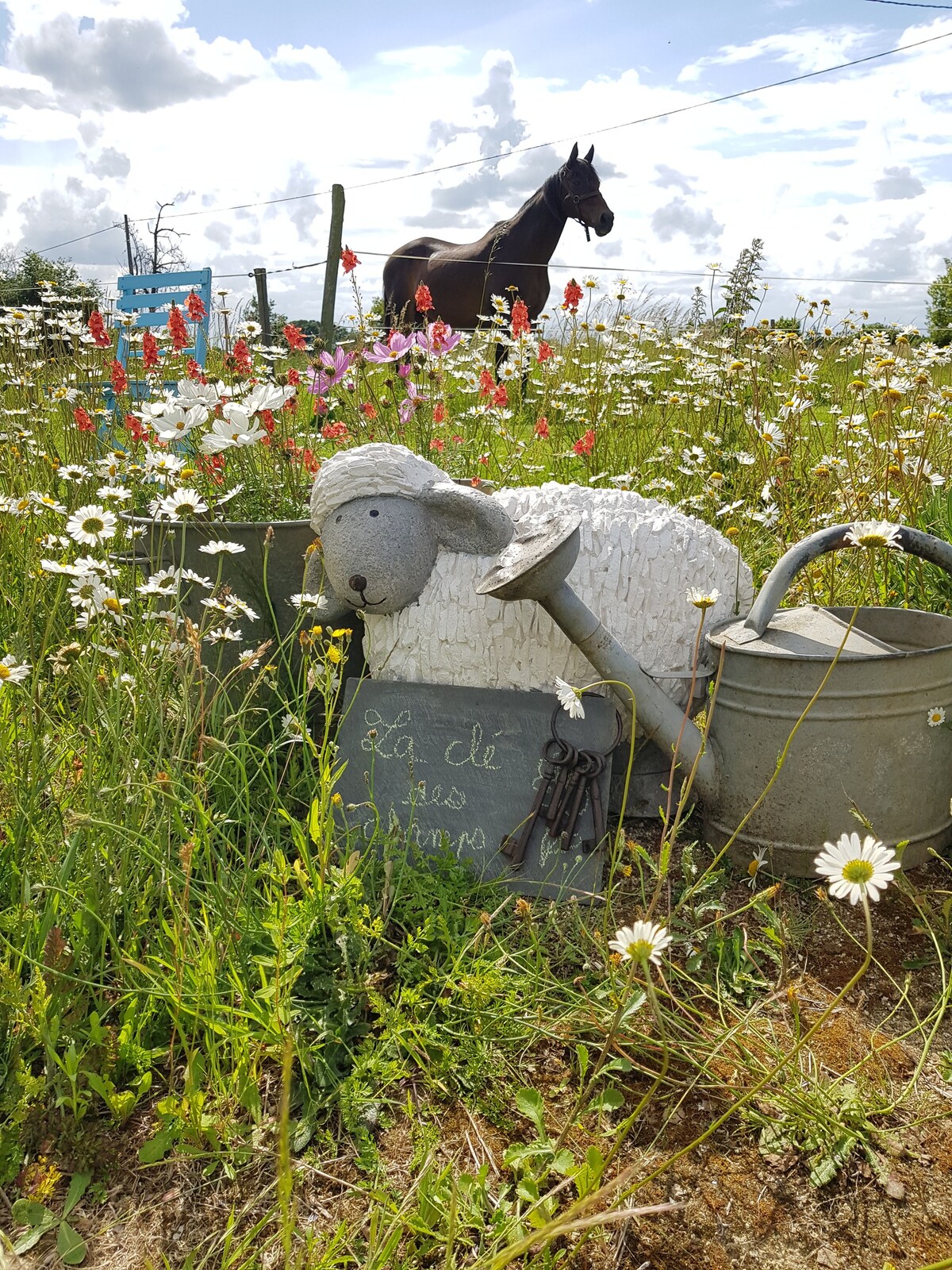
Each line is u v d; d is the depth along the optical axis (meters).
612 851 2.31
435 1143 1.67
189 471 2.75
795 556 2.43
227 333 4.71
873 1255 1.53
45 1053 1.76
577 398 5.87
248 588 2.82
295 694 2.79
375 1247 1.44
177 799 2.02
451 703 2.56
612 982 1.86
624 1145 1.71
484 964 1.99
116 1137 1.73
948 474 4.02
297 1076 1.84
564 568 2.25
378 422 4.27
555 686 2.54
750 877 2.40
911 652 2.21
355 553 2.47
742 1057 1.84
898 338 4.63
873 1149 1.70
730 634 2.40
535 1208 1.41
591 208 8.99
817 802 2.28
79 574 2.40
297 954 1.87
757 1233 1.57
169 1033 1.90
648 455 5.14
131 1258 1.53
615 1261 1.52
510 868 2.42
